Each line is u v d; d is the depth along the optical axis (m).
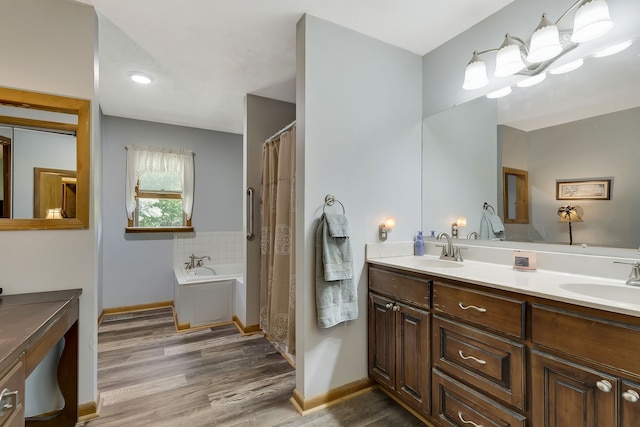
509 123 1.76
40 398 1.60
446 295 1.49
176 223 3.89
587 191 1.46
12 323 1.15
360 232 1.97
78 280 1.67
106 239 3.46
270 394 1.93
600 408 0.96
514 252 1.64
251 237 2.96
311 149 1.79
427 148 2.23
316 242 1.79
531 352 1.16
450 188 2.08
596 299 1.01
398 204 2.14
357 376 1.96
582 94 1.48
